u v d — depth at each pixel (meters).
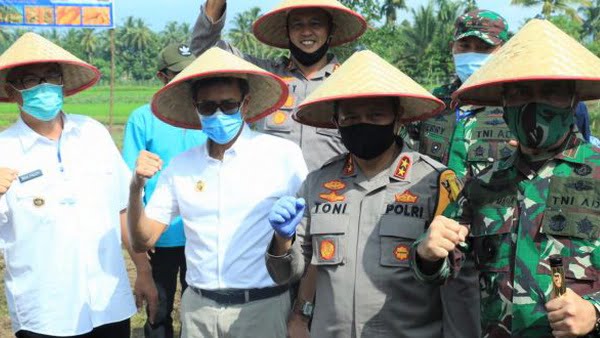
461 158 3.93
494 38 4.07
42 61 3.06
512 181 2.28
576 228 2.12
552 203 2.18
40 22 27.16
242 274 3.08
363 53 2.70
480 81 2.25
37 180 3.15
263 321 3.12
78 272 3.19
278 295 3.16
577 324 1.97
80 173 3.23
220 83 3.00
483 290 2.30
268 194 3.11
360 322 2.58
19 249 3.15
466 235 2.28
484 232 2.28
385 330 2.57
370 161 2.69
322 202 2.72
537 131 2.20
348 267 2.61
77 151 3.25
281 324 3.17
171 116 3.36
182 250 4.47
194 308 3.17
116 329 3.36
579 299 2.00
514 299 2.19
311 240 2.78
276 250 2.65
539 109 2.20
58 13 26.91
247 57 4.32
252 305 3.10
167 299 4.48
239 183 3.10
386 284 2.56
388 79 2.58
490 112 3.92
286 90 3.22
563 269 2.09
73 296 3.18
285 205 2.52
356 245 2.62
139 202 2.97
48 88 3.15
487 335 2.28
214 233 3.09
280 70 4.22
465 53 4.14
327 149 3.94
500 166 2.34
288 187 3.13
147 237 3.12
